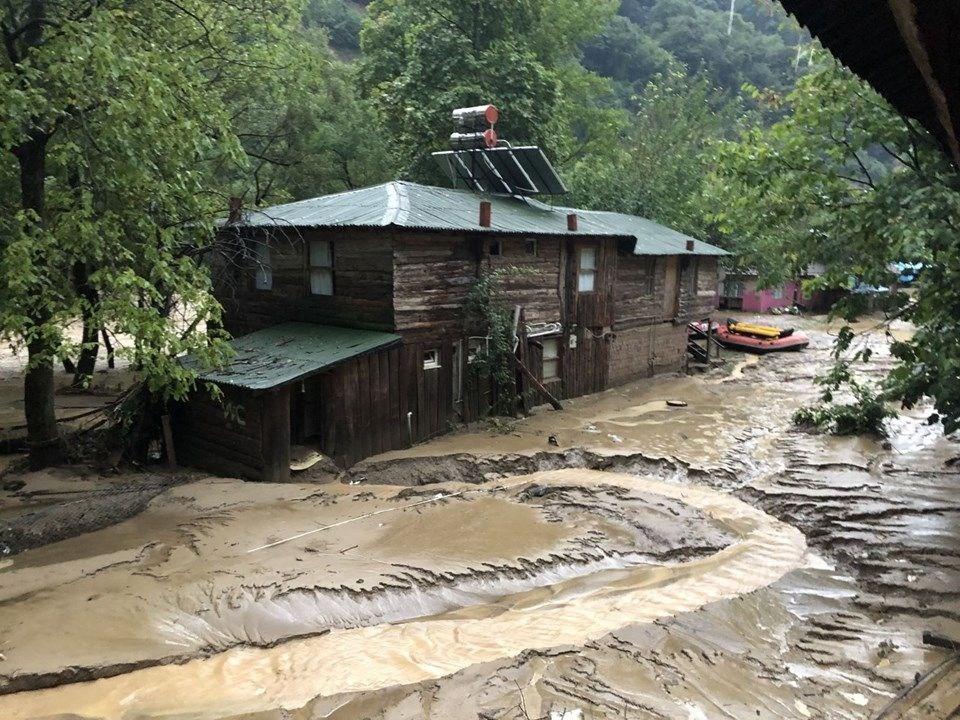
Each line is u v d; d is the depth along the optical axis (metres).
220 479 12.78
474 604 8.20
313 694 6.10
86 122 11.50
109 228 11.45
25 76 10.36
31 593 8.05
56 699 6.23
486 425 16.47
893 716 5.82
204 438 13.77
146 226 11.68
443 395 15.72
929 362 9.99
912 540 9.50
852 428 15.47
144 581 8.33
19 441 14.40
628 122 40.28
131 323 10.55
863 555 9.23
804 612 7.87
